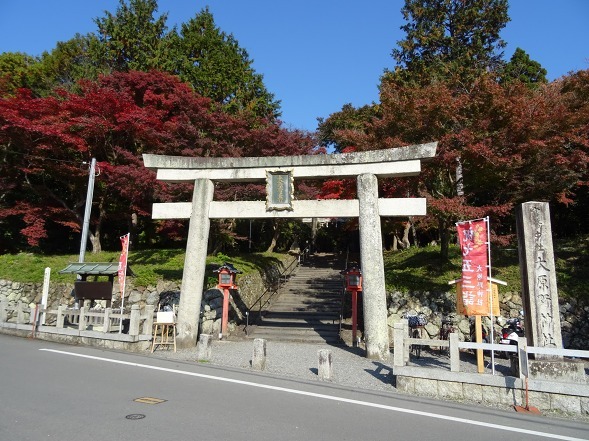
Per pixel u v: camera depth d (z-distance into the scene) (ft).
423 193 48.91
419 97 49.73
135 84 77.20
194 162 44.70
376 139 52.03
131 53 92.58
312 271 84.07
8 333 47.88
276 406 21.90
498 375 25.25
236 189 62.34
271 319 57.52
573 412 23.25
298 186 69.56
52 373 27.81
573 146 53.31
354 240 117.50
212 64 90.79
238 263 67.51
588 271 49.67
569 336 43.55
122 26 91.91
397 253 74.02
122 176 62.49
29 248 78.64
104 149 72.13
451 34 91.81
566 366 25.30
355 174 41.68
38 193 71.51
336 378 29.94
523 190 50.16
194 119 66.95
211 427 18.11
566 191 53.57
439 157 47.16
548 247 28.68
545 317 27.78
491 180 51.29
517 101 45.34
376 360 37.24
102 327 44.62
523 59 92.43
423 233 90.27
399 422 20.13
